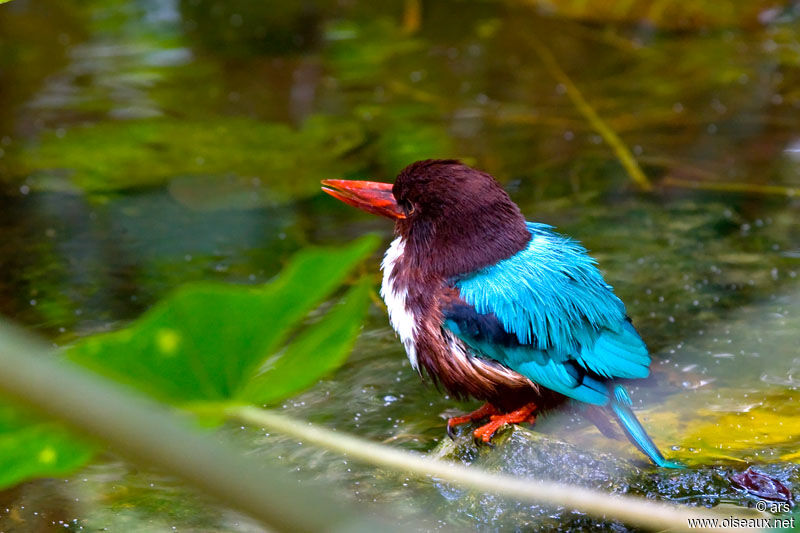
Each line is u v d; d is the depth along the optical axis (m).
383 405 8.70
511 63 17.42
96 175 13.47
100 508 7.18
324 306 10.34
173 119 15.28
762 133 14.27
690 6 18.58
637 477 7.32
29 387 1.42
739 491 7.07
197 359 2.36
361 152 14.01
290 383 2.47
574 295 7.64
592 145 14.21
